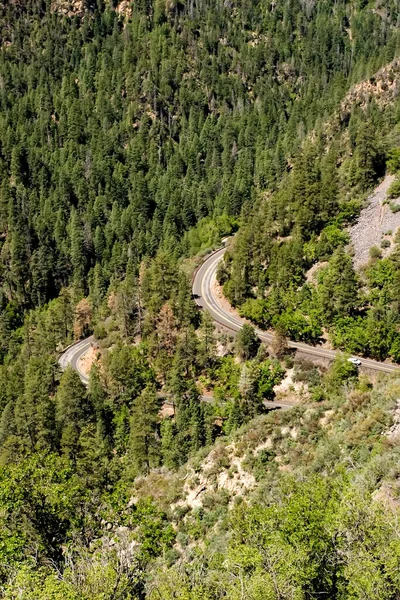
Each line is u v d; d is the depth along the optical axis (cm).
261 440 5541
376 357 7938
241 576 2328
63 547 2916
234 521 3875
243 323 9781
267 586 2259
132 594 2383
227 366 8781
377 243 9244
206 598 2406
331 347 8431
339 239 9681
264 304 9494
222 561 3069
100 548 2661
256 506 3284
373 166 10881
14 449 6950
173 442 7131
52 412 7594
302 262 9638
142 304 11131
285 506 2877
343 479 3472
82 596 2138
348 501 2577
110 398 8788
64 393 8119
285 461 5112
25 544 2772
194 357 9031
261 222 11094
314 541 2430
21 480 2867
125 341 10762
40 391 7806
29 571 2319
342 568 2353
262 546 2552
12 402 8231
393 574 2203
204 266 12606
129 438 7669
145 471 6956
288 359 8375
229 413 7538
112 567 2339
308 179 10900
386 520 2411
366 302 8481
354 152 11781
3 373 10244
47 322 12769
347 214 10094
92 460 5494
